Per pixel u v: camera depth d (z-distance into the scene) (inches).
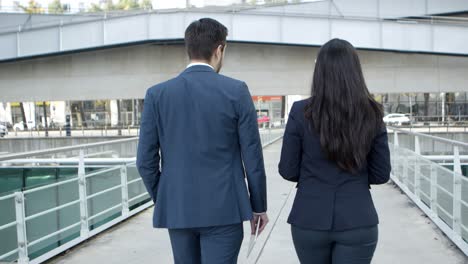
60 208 212.8
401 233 229.9
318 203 90.4
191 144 91.7
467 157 338.0
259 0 1174.3
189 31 95.8
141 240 226.1
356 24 976.9
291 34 994.1
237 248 95.4
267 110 1908.2
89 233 229.6
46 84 1132.5
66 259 197.2
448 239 217.5
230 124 92.0
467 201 207.3
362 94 88.4
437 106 1390.3
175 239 96.0
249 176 93.1
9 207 210.4
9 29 1380.4
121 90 1112.2
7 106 2037.4
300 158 94.0
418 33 966.4
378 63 1034.7
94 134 1427.2
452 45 961.5
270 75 1056.8
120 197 289.1
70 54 1107.3
